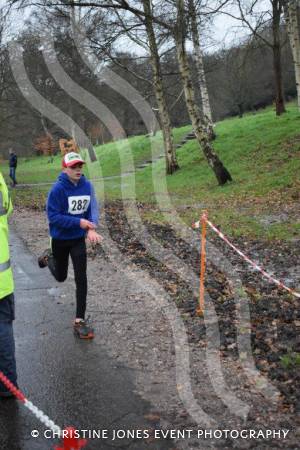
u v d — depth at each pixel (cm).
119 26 1733
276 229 1050
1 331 394
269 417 373
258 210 1285
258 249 913
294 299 624
